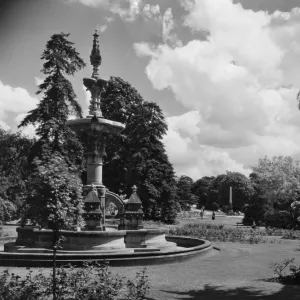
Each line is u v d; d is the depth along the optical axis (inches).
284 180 1887.3
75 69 1448.1
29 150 1481.3
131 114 1987.0
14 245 719.1
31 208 394.9
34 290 346.9
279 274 523.8
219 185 4269.2
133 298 350.0
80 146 1386.6
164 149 1999.3
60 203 387.5
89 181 798.5
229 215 3336.6
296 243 1045.8
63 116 1386.6
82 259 591.2
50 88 1406.3
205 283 485.7
